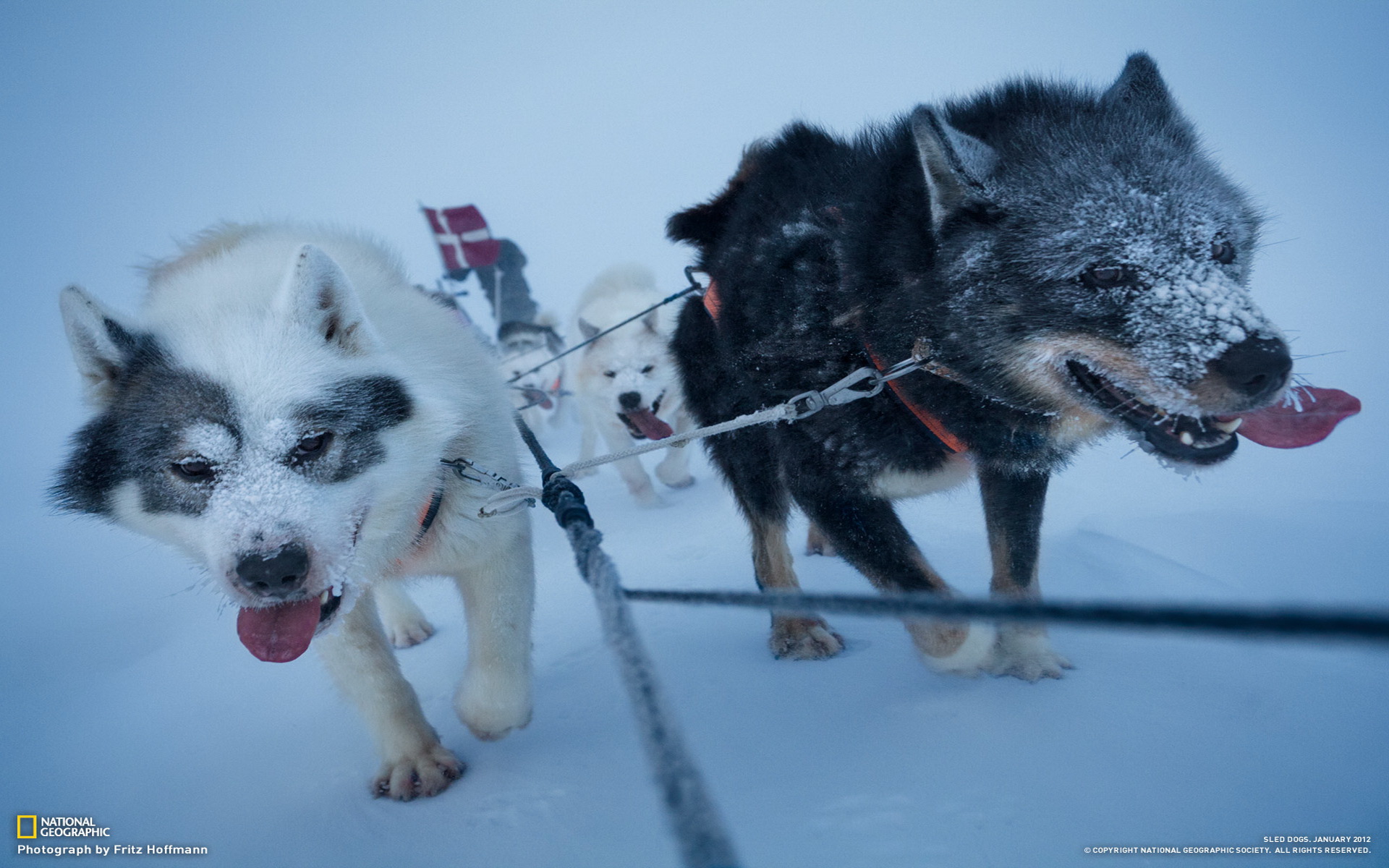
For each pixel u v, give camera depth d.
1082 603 0.72
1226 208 1.95
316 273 2.04
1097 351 1.88
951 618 0.80
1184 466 1.93
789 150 2.90
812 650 2.71
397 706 2.35
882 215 2.18
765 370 2.46
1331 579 2.73
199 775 2.65
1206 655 2.35
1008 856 1.67
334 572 1.91
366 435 2.02
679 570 3.96
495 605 2.39
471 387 2.43
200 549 2.00
